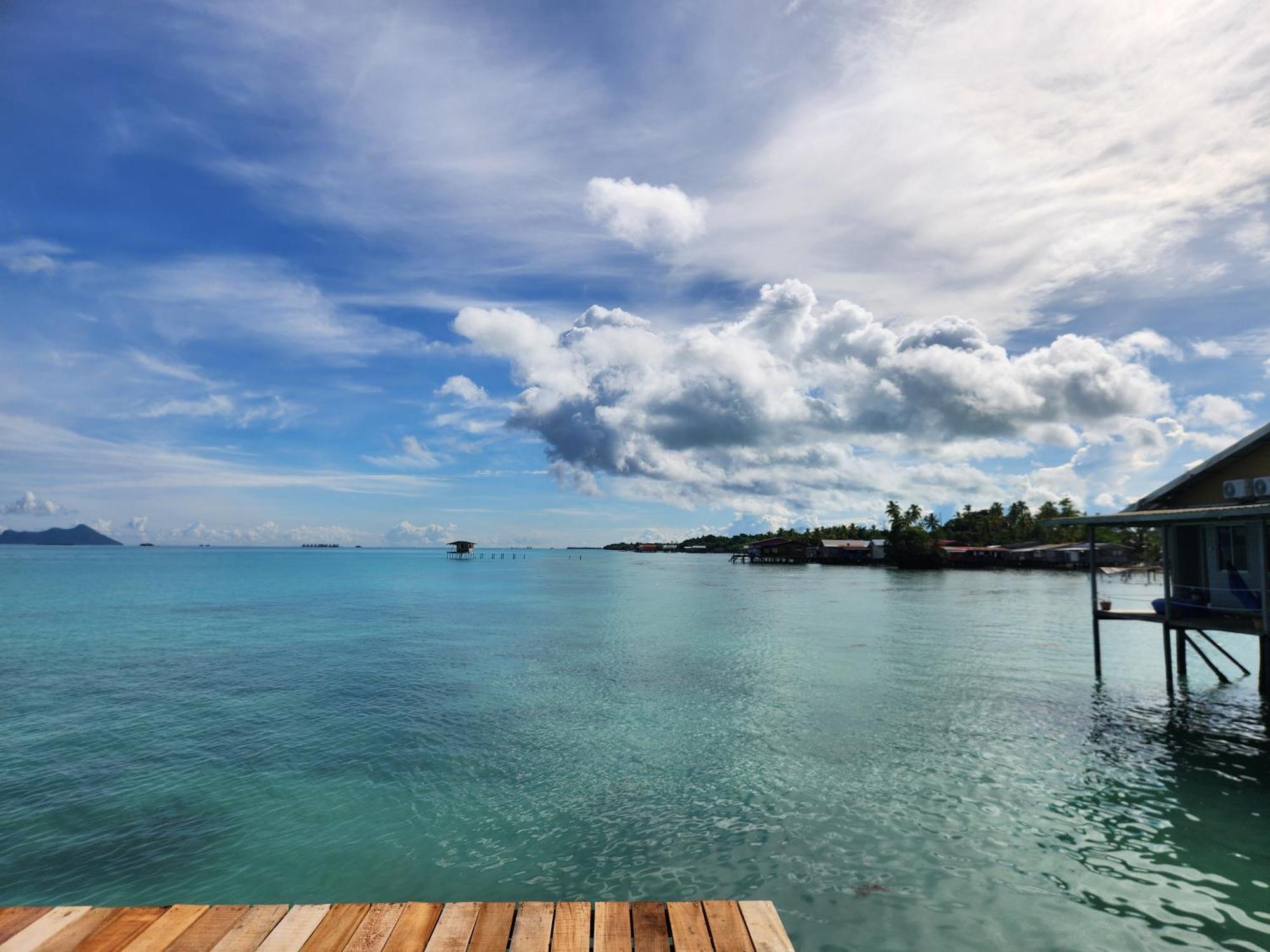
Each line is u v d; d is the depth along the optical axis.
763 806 11.99
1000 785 12.93
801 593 63.69
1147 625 36.81
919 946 7.88
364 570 120.88
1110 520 20.34
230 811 12.00
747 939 4.74
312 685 22.42
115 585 73.56
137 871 9.88
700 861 9.98
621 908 5.13
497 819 11.55
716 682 22.47
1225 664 25.59
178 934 4.71
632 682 22.53
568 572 118.19
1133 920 8.39
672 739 16.05
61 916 4.89
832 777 13.38
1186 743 15.48
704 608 49.25
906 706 18.98
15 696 21.05
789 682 22.39
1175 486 21.11
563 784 13.16
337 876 9.66
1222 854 10.12
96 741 16.19
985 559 119.62
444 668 25.31
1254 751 14.91
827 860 9.98
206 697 20.77
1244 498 18.92
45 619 41.72
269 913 4.99
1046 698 19.89
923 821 11.32
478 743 15.84
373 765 14.35
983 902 8.80
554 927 4.86
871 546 134.50
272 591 67.06
